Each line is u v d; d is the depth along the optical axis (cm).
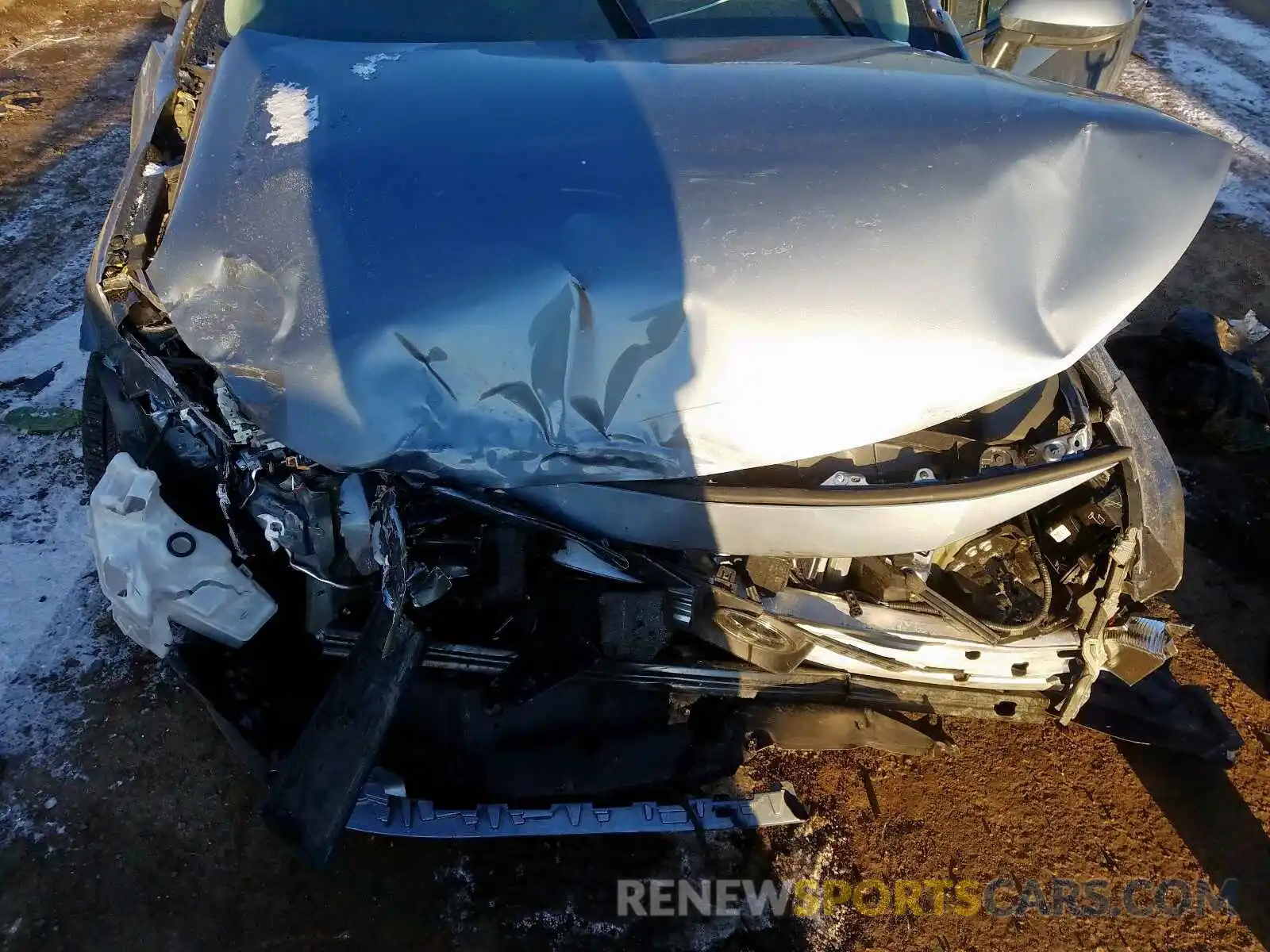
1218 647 278
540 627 198
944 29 243
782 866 219
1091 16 280
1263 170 512
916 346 164
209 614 192
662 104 184
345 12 227
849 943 208
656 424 165
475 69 196
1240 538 312
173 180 220
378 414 164
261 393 167
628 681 211
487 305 161
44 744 230
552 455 167
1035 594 211
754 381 162
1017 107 186
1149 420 210
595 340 161
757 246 165
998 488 179
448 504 178
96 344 211
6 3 606
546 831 203
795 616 199
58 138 477
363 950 200
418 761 205
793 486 188
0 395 324
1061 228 175
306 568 187
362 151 176
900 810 232
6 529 280
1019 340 167
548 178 170
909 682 216
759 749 218
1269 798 240
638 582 192
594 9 226
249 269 169
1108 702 234
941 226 169
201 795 223
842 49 214
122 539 186
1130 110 191
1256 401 339
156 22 612
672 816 209
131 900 204
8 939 196
